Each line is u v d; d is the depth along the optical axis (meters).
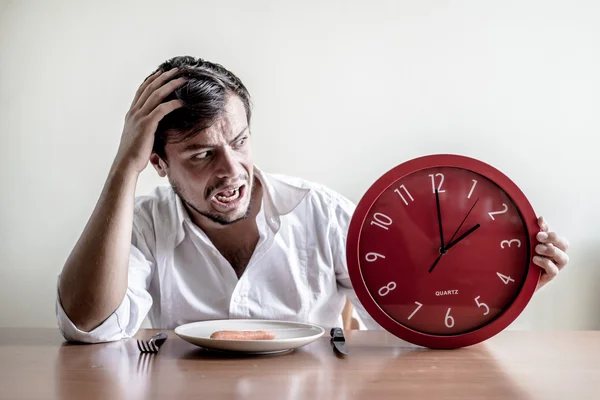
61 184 2.31
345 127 2.31
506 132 2.34
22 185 2.30
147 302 1.12
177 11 2.31
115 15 2.31
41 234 2.31
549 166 2.34
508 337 1.07
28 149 2.30
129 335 1.07
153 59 2.31
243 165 1.13
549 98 2.35
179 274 1.32
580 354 0.91
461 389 0.69
